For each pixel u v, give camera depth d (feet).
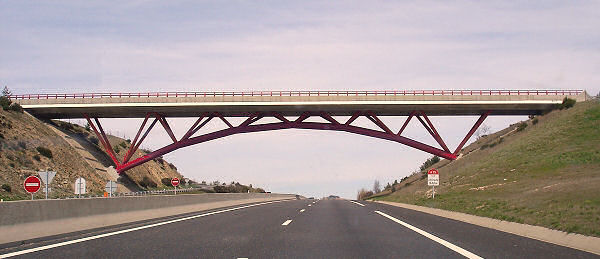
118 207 64.44
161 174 303.48
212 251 36.96
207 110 221.05
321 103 213.46
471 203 96.02
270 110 221.87
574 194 77.46
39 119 223.10
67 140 220.43
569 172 127.24
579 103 210.18
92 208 57.16
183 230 53.93
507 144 206.49
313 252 36.70
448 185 175.94
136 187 236.63
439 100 213.87
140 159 224.33
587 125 178.81
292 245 40.70
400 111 227.40
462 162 224.94
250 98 214.48
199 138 223.71
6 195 139.95
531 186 114.83
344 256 34.88
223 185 364.99
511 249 38.50
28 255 34.91
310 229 55.11
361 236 47.91
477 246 40.32
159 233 50.55
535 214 61.93
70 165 197.57
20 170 165.89
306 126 222.89
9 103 207.51
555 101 217.36
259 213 87.76
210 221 67.87
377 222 66.18
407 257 34.45
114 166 238.68
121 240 44.14
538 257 34.35
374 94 215.31
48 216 47.91
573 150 154.92
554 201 72.33
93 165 217.15
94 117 232.32
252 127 223.10
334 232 51.78
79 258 33.50
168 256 34.45
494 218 67.10
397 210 101.60
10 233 41.86
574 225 47.39
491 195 112.98
